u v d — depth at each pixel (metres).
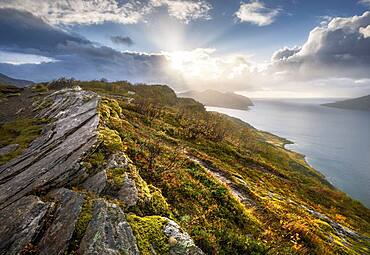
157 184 15.56
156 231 9.41
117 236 8.51
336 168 169.62
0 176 15.79
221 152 53.28
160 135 38.16
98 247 7.95
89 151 14.66
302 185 60.62
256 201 24.16
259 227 16.34
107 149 15.38
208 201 16.39
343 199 67.56
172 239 9.27
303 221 24.73
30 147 21.47
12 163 17.92
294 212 28.78
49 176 12.98
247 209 19.70
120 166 13.64
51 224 9.33
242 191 25.75
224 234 12.81
